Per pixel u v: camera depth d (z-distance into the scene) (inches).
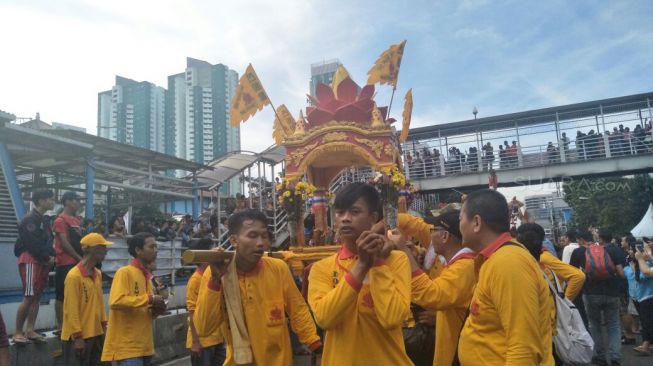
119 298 189.5
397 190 315.3
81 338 203.6
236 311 114.6
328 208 396.5
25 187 479.8
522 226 176.7
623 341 373.7
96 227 350.6
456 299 117.7
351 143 325.7
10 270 289.6
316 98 364.5
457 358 121.8
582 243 327.6
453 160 959.6
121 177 526.6
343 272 108.0
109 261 355.6
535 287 93.4
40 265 244.2
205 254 106.7
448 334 124.3
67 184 483.5
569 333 152.2
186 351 343.9
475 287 113.4
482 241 106.3
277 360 119.3
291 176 335.9
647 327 322.0
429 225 199.6
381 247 95.6
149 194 593.0
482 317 98.9
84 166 452.1
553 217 1219.2
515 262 94.3
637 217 962.7
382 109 347.9
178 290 425.7
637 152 845.2
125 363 191.2
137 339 195.0
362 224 107.2
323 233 348.2
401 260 107.0
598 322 295.3
